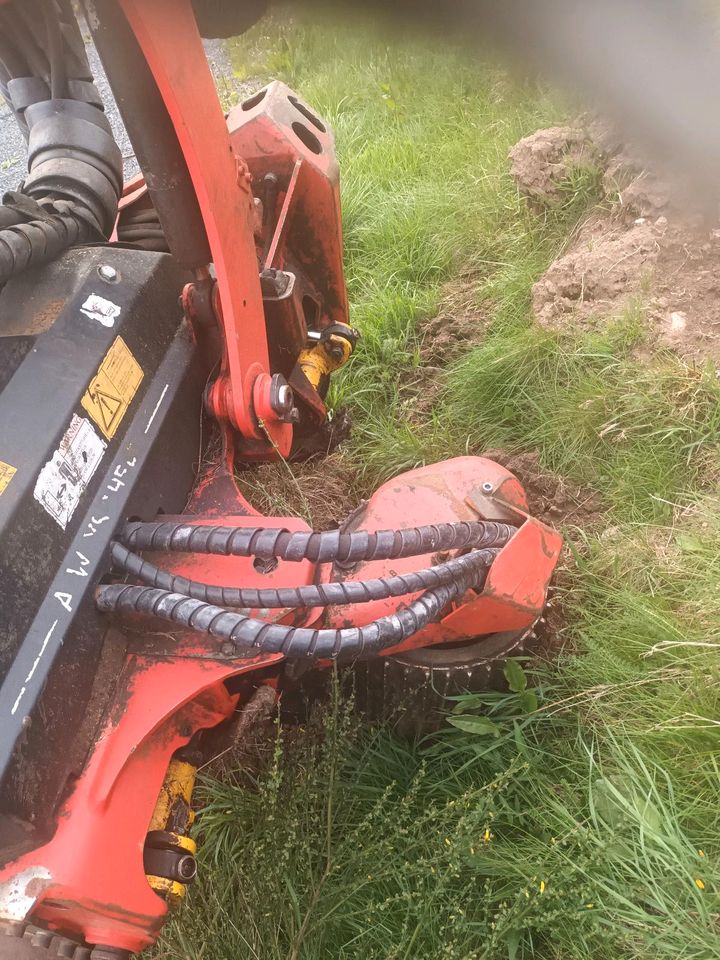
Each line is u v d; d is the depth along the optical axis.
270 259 2.57
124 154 5.50
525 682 2.16
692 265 3.09
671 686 2.11
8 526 1.60
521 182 3.83
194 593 1.72
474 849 1.94
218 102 1.90
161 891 1.63
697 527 2.48
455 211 4.05
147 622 1.80
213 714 1.85
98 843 1.49
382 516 2.10
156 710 1.66
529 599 1.95
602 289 3.24
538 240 3.76
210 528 1.80
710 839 1.90
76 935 1.53
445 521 2.05
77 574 1.70
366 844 2.05
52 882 1.43
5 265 1.88
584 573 2.47
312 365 2.82
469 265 3.88
